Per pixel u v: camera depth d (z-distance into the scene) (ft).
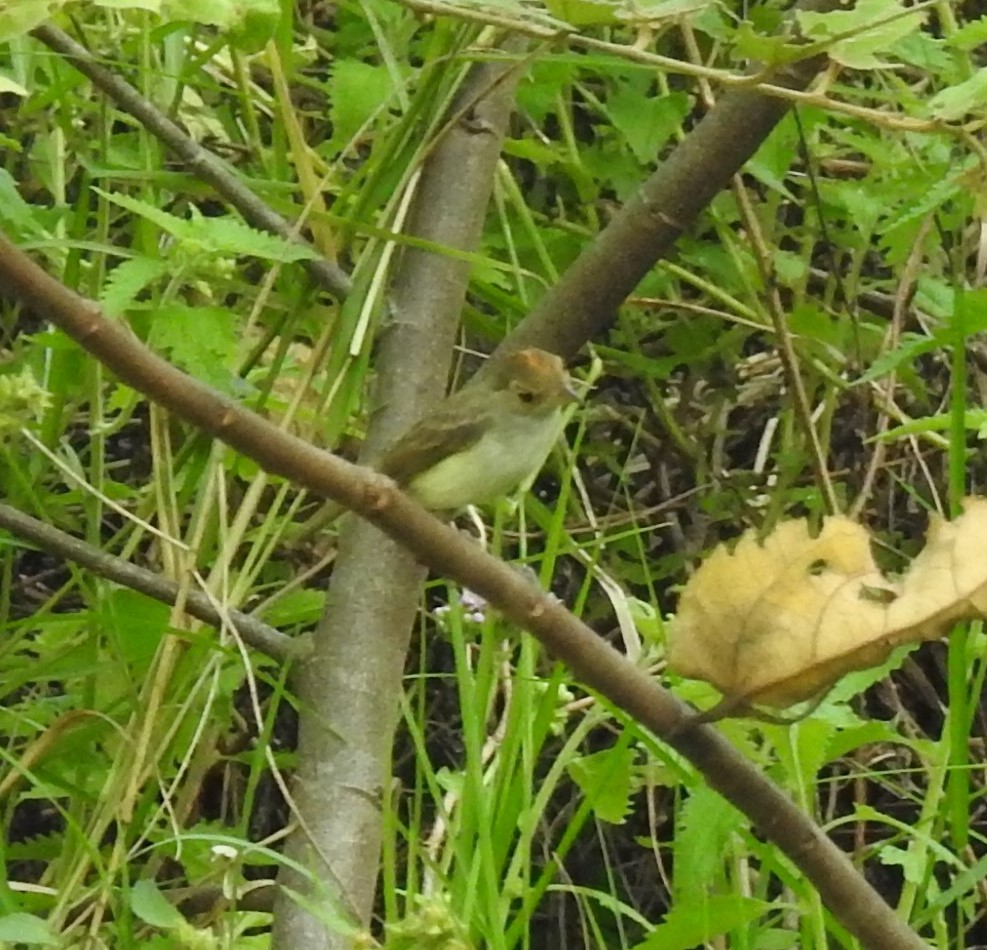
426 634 23.20
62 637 21.20
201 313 16.79
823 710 15.30
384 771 17.15
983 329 15.49
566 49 19.84
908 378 24.53
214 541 20.45
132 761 16.89
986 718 24.44
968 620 9.72
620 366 27.68
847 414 26.48
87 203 18.93
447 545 10.66
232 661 18.08
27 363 20.48
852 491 26.03
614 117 22.59
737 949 14.47
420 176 20.67
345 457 24.04
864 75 24.64
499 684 19.71
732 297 25.88
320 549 23.57
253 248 16.51
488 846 13.82
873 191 22.82
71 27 19.11
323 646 17.81
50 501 20.30
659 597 27.86
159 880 20.68
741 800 11.14
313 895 15.60
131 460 25.26
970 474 26.89
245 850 14.85
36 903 16.89
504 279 23.94
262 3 15.15
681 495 27.27
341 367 18.48
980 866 14.62
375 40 22.82
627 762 16.28
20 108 21.04
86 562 17.47
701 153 18.86
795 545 10.02
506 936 14.33
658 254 19.62
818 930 14.49
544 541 26.16
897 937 11.39
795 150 23.77
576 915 25.96
